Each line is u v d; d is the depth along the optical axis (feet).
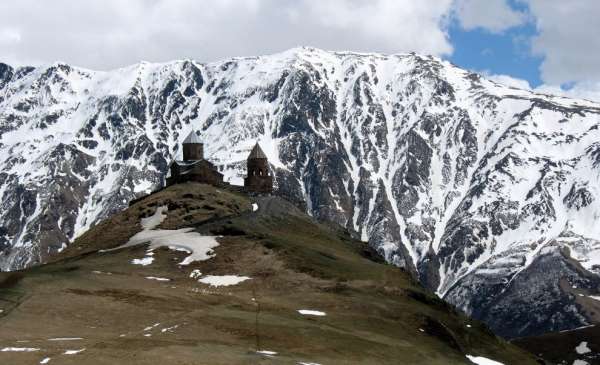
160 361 207.10
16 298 280.92
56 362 199.11
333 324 303.68
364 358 259.80
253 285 369.09
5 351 207.62
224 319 277.23
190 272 391.45
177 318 272.51
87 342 226.17
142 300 296.92
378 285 391.45
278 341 257.75
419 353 290.35
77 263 406.21
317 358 244.42
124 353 212.84
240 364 214.90
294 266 403.54
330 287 371.35
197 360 212.23
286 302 336.08
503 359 365.20
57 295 289.12
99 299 289.94
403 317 342.03
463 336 371.76
